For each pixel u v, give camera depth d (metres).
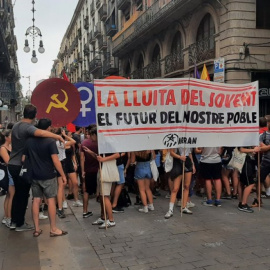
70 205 6.86
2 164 5.36
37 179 4.74
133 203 7.00
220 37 13.77
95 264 3.91
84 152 5.84
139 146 5.49
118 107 5.38
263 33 13.30
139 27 20.97
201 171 6.65
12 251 4.31
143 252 4.26
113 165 5.30
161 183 8.45
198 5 15.28
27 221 5.75
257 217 5.77
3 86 34.94
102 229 5.22
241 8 13.09
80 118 6.62
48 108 5.61
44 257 4.11
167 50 19.25
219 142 6.03
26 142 4.74
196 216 5.87
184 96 5.75
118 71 29.75
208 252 4.21
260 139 6.71
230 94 6.11
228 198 7.22
